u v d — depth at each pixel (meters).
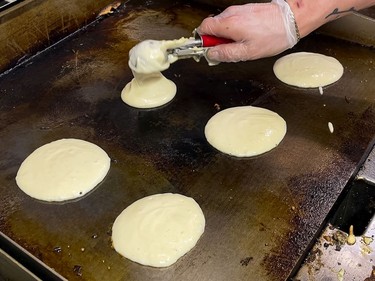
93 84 0.60
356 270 0.39
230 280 0.39
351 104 0.55
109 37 0.68
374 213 0.44
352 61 0.61
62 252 0.41
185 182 0.47
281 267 0.40
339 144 0.50
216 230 0.43
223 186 0.47
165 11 0.72
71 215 0.44
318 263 0.40
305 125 0.52
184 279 0.39
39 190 0.46
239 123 0.52
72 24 0.68
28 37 0.63
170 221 0.42
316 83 0.57
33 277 0.39
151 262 0.40
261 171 0.48
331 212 0.44
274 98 0.56
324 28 0.64
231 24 0.47
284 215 0.44
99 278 0.39
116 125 0.54
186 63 0.62
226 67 0.61
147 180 0.47
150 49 0.51
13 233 0.43
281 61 0.60
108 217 0.44
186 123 0.53
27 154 0.51
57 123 0.54
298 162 0.49
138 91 0.56
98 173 0.47
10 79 0.61
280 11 0.47
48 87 0.59
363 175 0.48
